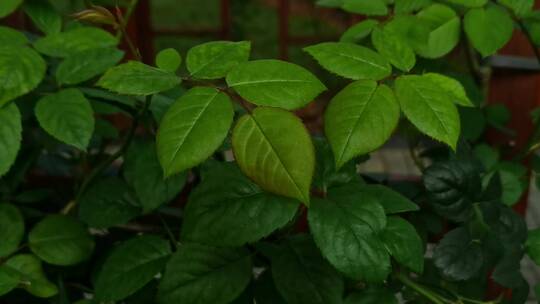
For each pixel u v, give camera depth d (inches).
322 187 17.0
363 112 14.4
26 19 42.5
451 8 21.4
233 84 14.3
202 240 16.0
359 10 21.1
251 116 13.9
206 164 19.6
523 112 26.0
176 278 17.8
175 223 24.0
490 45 19.2
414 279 22.5
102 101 20.7
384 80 15.7
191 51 15.3
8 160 15.9
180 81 14.6
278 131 13.7
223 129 13.6
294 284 17.4
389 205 17.7
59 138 17.0
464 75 25.4
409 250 17.4
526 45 25.4
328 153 17.6
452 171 19.6
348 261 15.9
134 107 20.4
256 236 15.8
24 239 22.8
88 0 18.0
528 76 25.5
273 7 120.2
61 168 29.6
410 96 14.8
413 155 26.5
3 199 24.0
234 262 18.1
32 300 22.3
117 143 31.1
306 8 119.4
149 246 19.6
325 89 14.2
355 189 16.9
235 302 18.8
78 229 20.7
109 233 23.9
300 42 86.3
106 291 19.0
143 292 20.6
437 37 20.4
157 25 128.2
